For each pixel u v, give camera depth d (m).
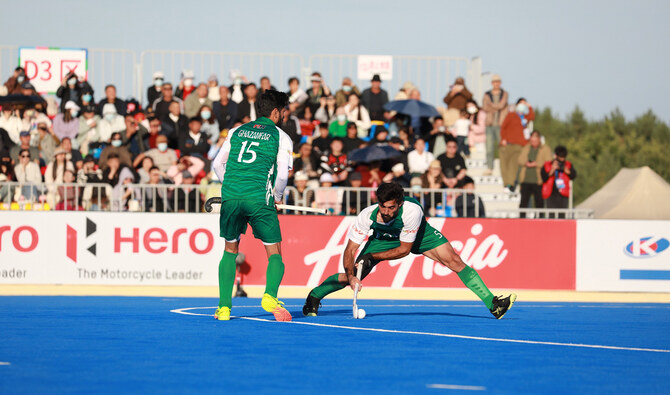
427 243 31.61
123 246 49.47
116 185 55.12
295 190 52.03
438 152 65.38
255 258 50.06
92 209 53.00
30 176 57.75
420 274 50.81
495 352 21.00
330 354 20.14
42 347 21.14
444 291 50.88
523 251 51.31
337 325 27.78
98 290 48.84
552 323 30.30
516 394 15.11
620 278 52.06
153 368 17.66
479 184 69.12
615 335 25.97
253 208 28.44
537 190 62.25
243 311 34.19
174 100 62.38
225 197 28.69
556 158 59.75
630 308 39.59
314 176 56.81
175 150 62.25
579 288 51.69
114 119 62.31
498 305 31.19
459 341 23.36
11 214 48.97
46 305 37.06
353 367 18.06
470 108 69.19
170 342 22.33
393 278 50.62
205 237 49.91
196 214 49.88
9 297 42.88
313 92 65.56
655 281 52.34
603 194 71.44
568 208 59.81
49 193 52.72
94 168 56.88
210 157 60.44
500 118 70.25
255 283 50.06
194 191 52.28
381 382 16.17
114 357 19.34
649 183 69.19
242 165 28.75
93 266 49.34
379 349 21.22
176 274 49.69
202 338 23.31
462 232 50.84
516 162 67.94
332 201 53.62
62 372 17.06
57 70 67.00
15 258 48.97
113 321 28.72
